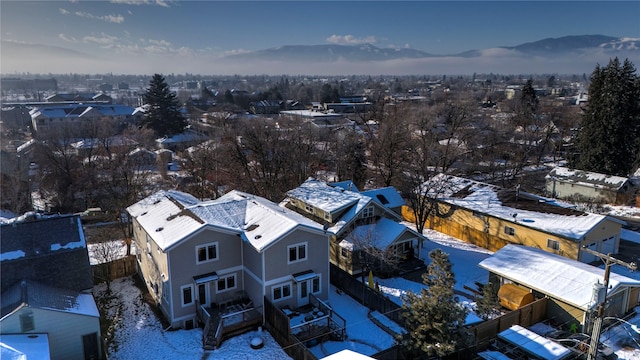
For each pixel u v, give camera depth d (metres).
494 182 60.25
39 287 22.34
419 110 84.81
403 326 25.20
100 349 22.06
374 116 78.12
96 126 76.94
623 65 55.53
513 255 29.97
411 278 32.28
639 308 26.78
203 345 23.78
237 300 27.31
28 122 108.12
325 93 155.38
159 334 25.03
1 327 19.64
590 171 57.75
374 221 34.81
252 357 22.80
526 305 25.11
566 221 34.19
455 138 68.38
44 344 19.44
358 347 23.84
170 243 24.41
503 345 22.48
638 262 34.53
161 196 32.72
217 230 25.84
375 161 56.06
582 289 24.98
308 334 23.88
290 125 69.25
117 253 35.09
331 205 34.38
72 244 24.73
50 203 53.03
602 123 56.34
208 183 54.09
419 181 41.94
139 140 71.69
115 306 28.22
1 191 47.75
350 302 28.72
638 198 50.03
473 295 29.70
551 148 76.06
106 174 55.12
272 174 53.19
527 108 76.62
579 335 23.75
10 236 24.34
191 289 25.73
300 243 26.27
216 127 82.06
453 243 40.12
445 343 19.88
